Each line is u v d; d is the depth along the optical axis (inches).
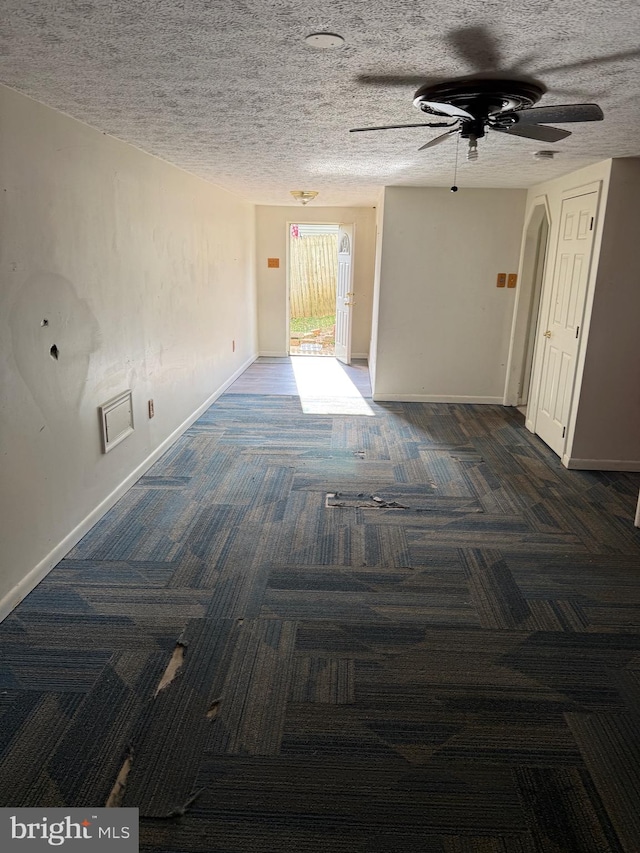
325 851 61.1
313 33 71.2
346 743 74.7
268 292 341.7
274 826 63.7
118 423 144.3
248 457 179.6
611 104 100.8
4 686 83.4
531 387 213.3
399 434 206.4
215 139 136.3
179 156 161.3
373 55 78.9
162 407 178.4
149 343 164.9
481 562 120.1
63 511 118.3
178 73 87.2
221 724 77.4
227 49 76.9
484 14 65.0
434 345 244.1
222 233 246.1
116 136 134.0
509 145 137.9
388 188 227.0
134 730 76.1
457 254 233.6
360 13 65.1
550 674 88.0
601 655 92.5
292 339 418.9
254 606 103.7
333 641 94.7
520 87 89.2
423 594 108.4
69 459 120.0
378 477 165.8
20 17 66.6
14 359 99.1
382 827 63.8
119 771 70.0
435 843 62.2
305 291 500.1
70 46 76.1
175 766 70.9
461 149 144.9
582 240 169.8
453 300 238.7
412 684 85.5
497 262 234.1
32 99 101.5
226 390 263.4
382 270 236.4
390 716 79.4
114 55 79.7
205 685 84.4
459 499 151.7
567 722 78.9
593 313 163.6
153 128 125.3
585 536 132.2
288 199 284.7
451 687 85.0
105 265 133.8
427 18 66.3
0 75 88.5
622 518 141.8
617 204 155.2
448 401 250.4
